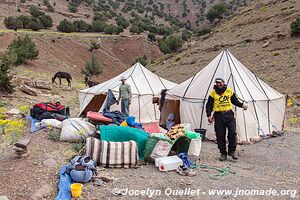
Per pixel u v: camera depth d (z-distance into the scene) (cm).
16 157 726
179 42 7388
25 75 3216
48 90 2289
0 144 862
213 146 999
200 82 1240
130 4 19312
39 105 1222
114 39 8894
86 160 655
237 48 4472
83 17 13088
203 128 1149
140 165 739
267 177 688
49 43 6869
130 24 13812
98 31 10338
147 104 1445
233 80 1189
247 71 1296
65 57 6662
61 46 7088
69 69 5838
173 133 800
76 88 2731
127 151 716
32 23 8481
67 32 9244
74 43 7588
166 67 5062
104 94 1423
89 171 609
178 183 625
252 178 675
